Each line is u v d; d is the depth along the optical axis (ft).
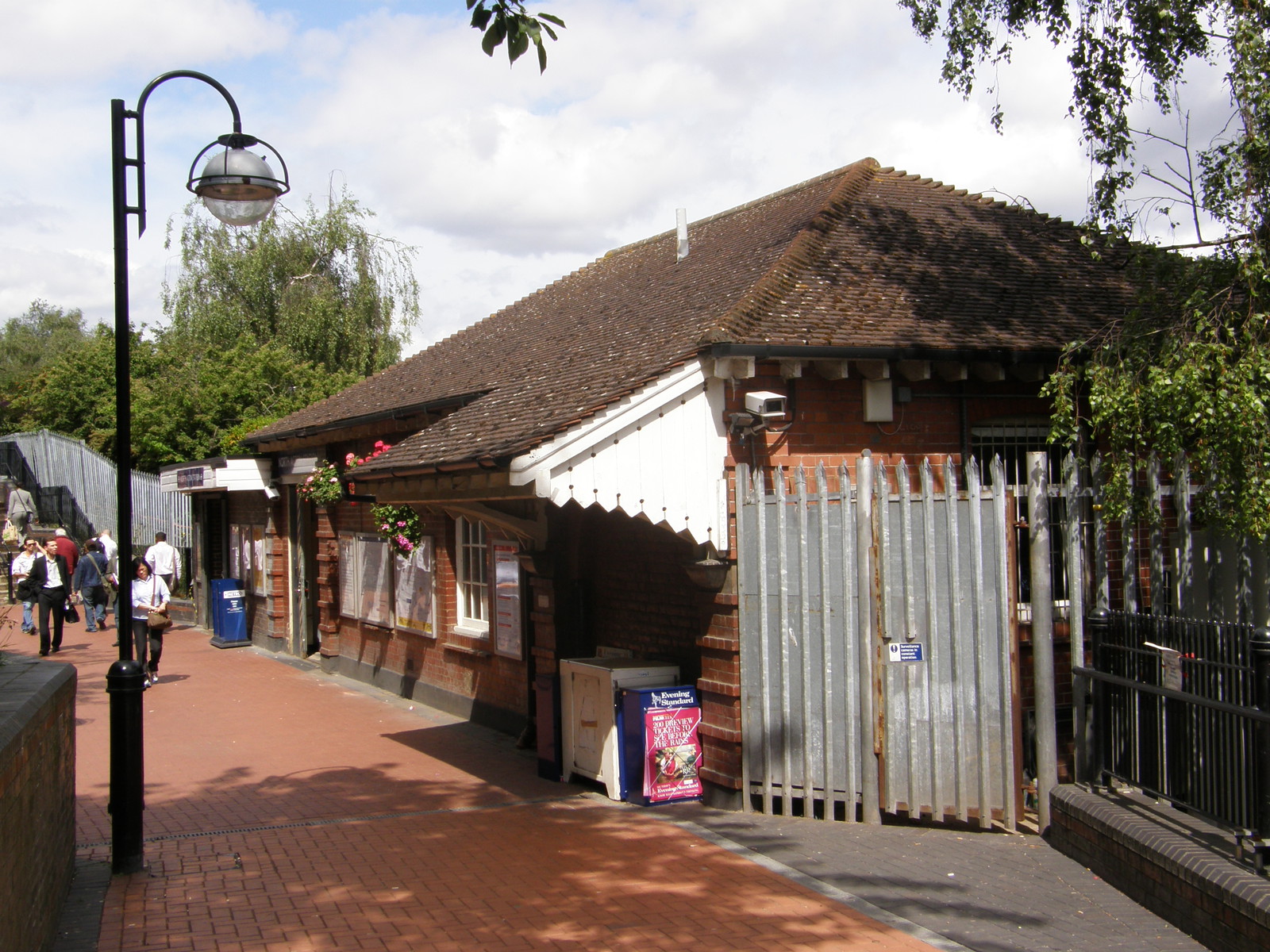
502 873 23.03
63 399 107.86
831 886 21.68
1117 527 31.45
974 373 30.63
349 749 37.68
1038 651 24.81
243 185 25.17
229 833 26.78
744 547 27.91
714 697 28.96
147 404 85.76
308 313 96.99
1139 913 19.62
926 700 25.96
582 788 31.71
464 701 43.24
